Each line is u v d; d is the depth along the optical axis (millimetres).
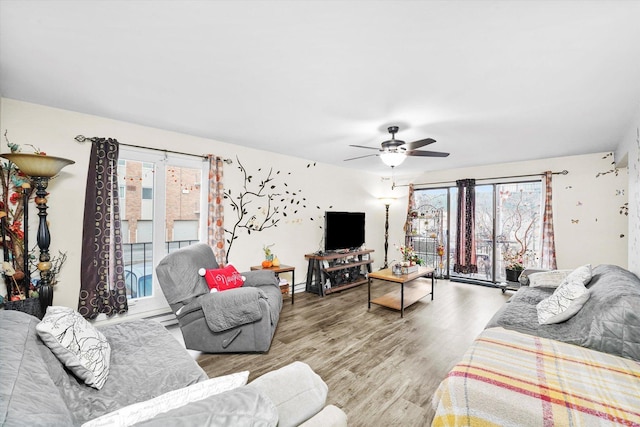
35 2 1269
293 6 1300
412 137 3387
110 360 1556
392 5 1283
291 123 2959
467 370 1299
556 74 1890
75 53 1710
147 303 3156
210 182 3535
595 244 4141
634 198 2646
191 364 1556
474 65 1797
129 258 3262
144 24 1437
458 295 4496
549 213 4422
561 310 2113
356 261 5238
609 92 2152
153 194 3203
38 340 1279
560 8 1281
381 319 3424
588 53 1642
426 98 2293
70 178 2676
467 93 2193
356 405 1863
